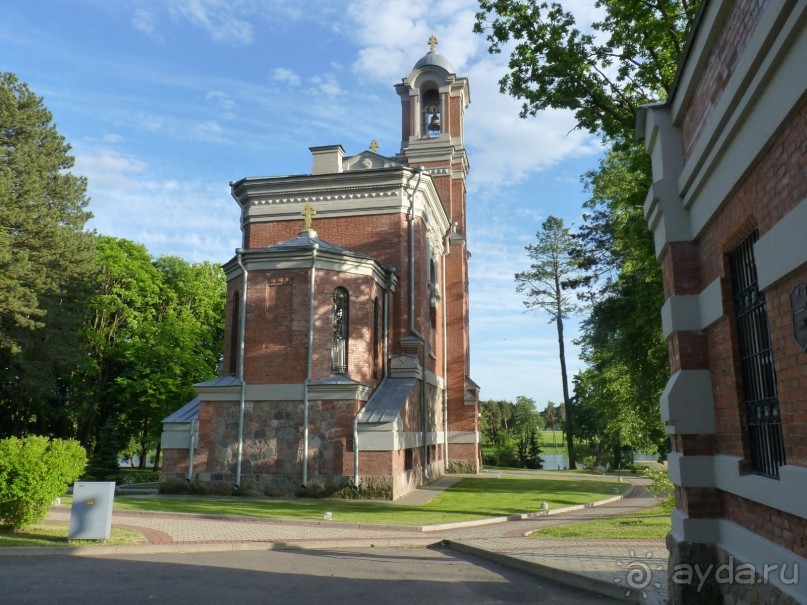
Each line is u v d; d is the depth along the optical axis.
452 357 32.22
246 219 26.53
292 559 10.09
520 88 16.08
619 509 19.02
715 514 6.62
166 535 12.21
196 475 20.00
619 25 15.22
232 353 21.75
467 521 15.41
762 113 4.96
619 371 32.56
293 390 19.95
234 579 8.26
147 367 36.25
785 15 4.36
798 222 4.37
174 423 20.58
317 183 25.69
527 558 9.18
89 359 34.59
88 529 10.96
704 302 6.84
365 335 21.45
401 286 24.53
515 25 15.73
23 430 36.28
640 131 8.42
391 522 14.88
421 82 35.38
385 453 19.20
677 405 6.89
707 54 6.31
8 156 29.67
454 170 34.62
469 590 7.57
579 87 15.77
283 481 19.52
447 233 32.44
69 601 6.96
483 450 58.25
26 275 28.14
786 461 4.88
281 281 20.78
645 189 16.73
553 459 81.56
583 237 35.75
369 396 21.16
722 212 6.25
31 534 11.54
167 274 42.97
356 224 25.28
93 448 37.03
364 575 8.59
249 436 19.95
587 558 9.11
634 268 26.64
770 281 4.93
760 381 5.68
